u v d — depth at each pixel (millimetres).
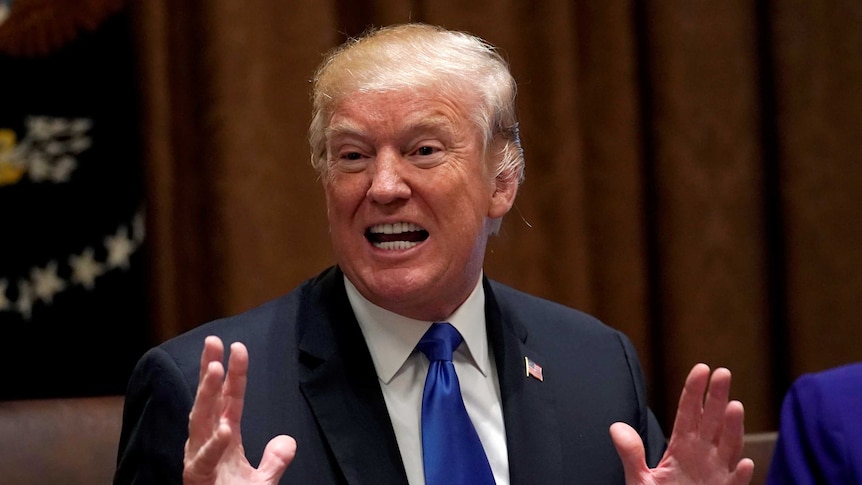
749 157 8648
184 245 7656
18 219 7352
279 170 7668
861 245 8695
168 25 7605
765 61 8914
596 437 5082
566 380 5234
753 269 8641
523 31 8391
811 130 8664
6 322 7281
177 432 4461
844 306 8664
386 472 4539
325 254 7766
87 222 7484
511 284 8242
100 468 5559
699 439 4312
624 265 8523
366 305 4930
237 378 3893
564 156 8289
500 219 5289
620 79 8539
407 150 4664
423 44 4785
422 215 4641
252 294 7473
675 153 8531
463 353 5012
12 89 7391
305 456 4551
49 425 5543
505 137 5059
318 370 4746
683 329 8492
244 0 7582
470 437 4680
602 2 8586
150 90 7461
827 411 5680
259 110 7586
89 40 7555
